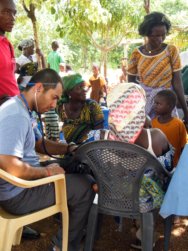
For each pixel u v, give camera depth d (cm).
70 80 332
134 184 240
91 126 343
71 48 2409
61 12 530
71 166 282
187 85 429
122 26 1205
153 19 352
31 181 230
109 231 322
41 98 244
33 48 656
